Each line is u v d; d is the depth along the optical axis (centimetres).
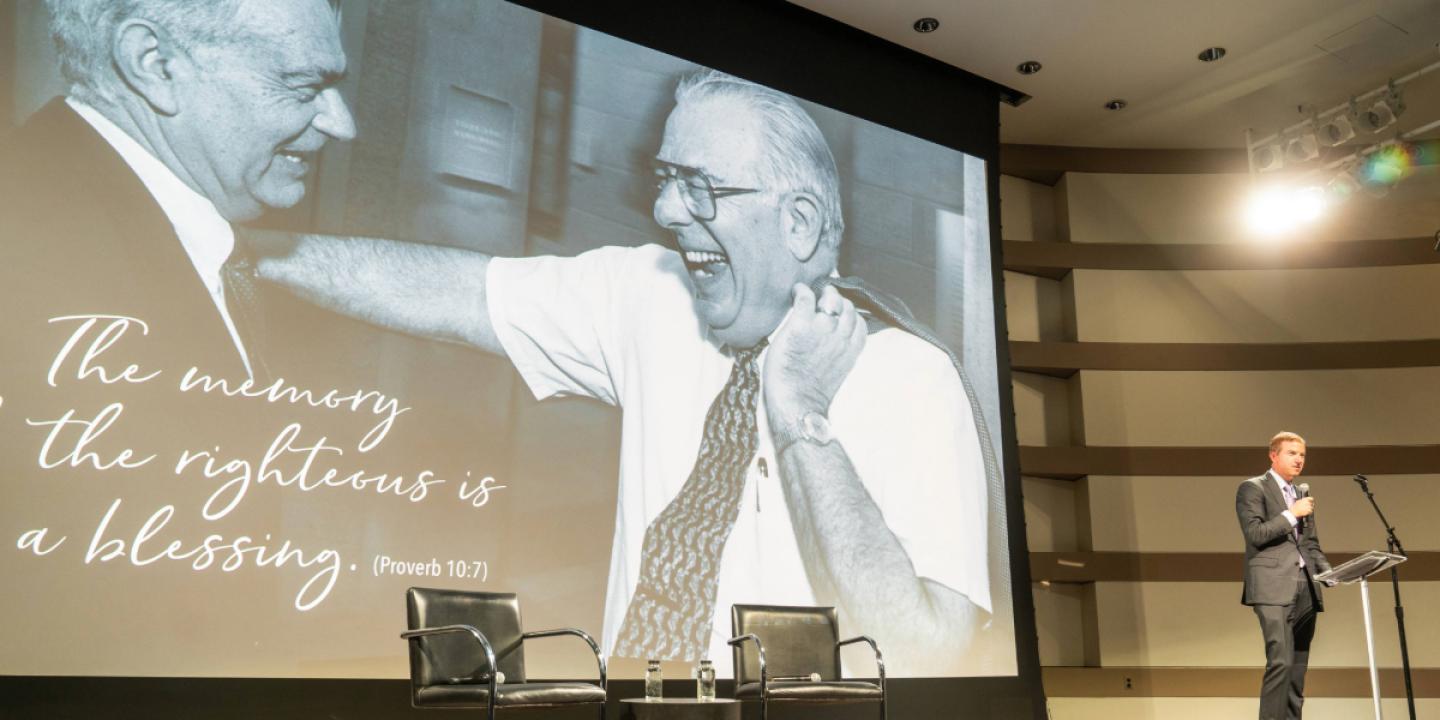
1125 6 624
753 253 554
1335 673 697
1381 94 666
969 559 590
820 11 619
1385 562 461
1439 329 754
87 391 374
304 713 397
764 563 516
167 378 390
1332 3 620
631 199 520
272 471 404
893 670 544
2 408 360
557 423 473
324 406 419
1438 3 617
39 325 370
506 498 453
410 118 463
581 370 484
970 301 640
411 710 420
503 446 457
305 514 408
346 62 451
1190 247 779
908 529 570
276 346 413
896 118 645
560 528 463
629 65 536
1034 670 597
